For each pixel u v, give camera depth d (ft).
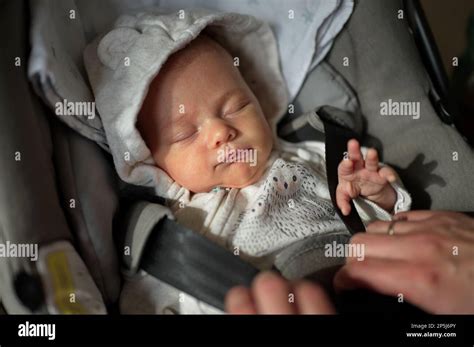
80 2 2.94
